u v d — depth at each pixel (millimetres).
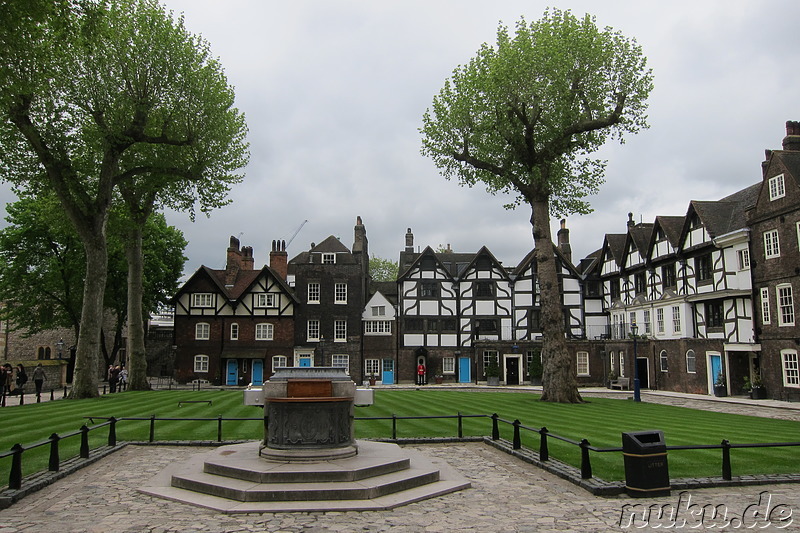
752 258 26156
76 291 35406
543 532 6406
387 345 40312
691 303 30781
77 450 10992
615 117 21547
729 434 12852
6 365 24891
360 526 6645
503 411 17594
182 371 38656
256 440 11992
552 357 22188
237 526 6637
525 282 41188
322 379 9156
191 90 22828
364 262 42844
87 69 20938
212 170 25609
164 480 8891
